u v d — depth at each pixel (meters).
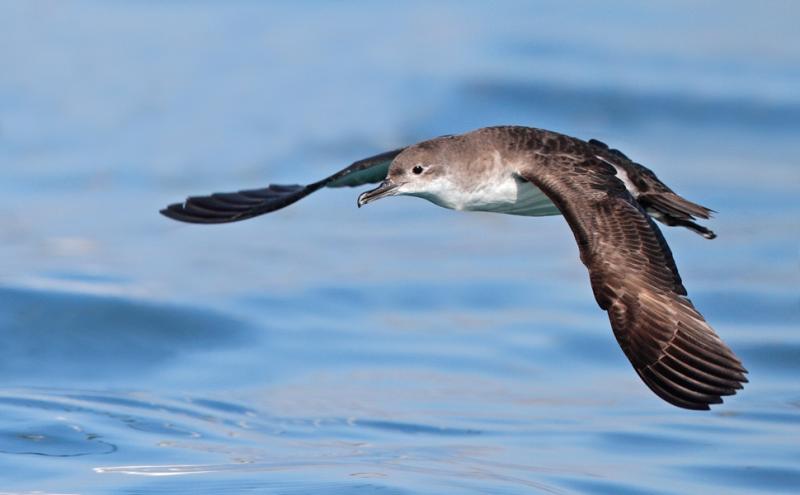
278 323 15.44
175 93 23.36
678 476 11.80
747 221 18.84
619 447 12.42
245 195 12.52
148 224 18.58
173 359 14.44
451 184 11.10
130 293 15.88
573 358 14.84
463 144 11.10
